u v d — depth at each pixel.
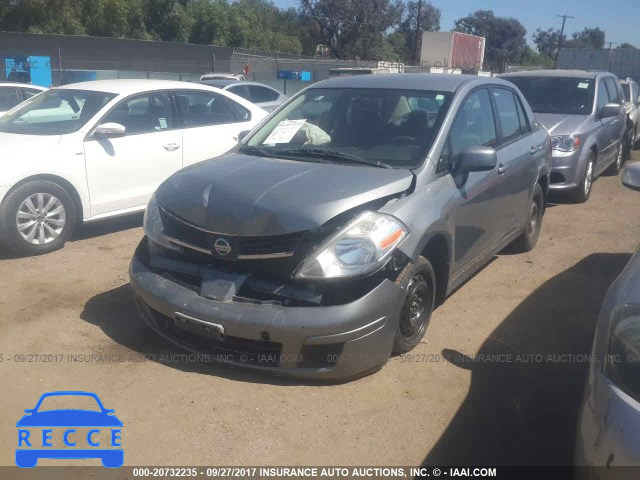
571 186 8.66
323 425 3.52
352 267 3.61
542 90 9.58
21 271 5.67
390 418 3.60
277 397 3.76
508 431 3.52
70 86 7.12
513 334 4.69
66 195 6.20
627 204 9.07
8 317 4.72
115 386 3.85
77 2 34.44
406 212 3.94
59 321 4.67
